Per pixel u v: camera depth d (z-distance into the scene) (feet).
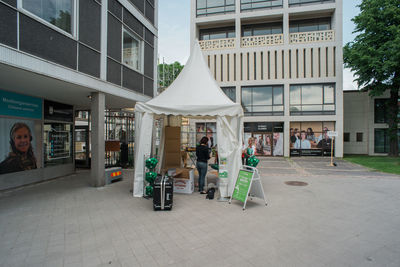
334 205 17.89
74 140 32.94
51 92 24.03
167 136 28.07
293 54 61.87
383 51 50.65
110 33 25.03
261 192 18.04
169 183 16.47
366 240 11.82
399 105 62.59
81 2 21.07
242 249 10.80
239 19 65.36
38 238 11.92
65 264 9.50
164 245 11.18
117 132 44.78
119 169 27.09
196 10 69.36
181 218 14.89
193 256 10.14
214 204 18.01
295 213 15.99
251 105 64.54
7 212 15.89
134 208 16.92
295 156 61.98
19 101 23.85
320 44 60.64
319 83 60.80
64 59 19.19
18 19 15.39
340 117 59.11
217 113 19.71
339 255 10.28
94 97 23.66
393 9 49.65
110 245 11.16
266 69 63.46
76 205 17.57
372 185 25.53
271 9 64.18
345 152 69.72
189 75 24.62
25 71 16.26
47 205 17.52
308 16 64.90
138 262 9.64
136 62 30.68
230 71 65.57
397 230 13.14
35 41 16.62
